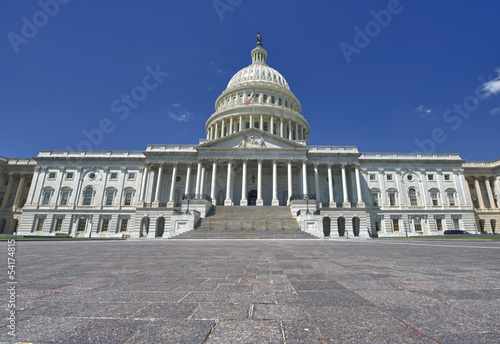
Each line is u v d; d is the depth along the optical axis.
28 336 2.49
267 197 58.78
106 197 58.59
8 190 62.06
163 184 59.06
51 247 16.91
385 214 56.44
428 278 5.45
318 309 3.39
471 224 56.12
